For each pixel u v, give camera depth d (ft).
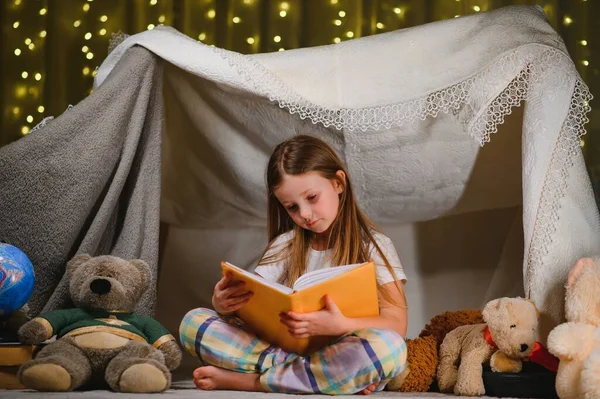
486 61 6.25
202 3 11.41
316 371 5.10
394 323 5.49
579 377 4.82
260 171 7.39
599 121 10.72
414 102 6.39
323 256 5.96
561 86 6.10
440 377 5.65
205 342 5.42
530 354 5.40
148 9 11.50
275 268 6.04
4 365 5.47
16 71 11.55
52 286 6.37
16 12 11.55
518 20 6.41
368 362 5.00
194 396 4.80
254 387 5.30
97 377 5.43
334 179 5.85
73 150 6.38
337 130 6.89
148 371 5.05
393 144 6.90
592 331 4.91
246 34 11.37
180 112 7.35
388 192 7.30
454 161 6.96
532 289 5.90
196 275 8.33
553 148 6.03
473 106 6.27
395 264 5.85
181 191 7.85
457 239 7.77
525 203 6.03
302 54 6.73
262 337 5.39
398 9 11.14
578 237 5.97
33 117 11.54
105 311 5.67
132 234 6.59
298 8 11.32
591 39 10.80
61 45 11.51
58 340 5.44
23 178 6.25
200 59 6.66
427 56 6.48
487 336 5.50
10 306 5.80
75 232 6.41
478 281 7.71
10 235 6.24
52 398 4.57
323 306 5.02
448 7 11.04
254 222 8.01
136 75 6.72
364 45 6.67
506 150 6.84
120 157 6.65
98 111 6.48
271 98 6.55
